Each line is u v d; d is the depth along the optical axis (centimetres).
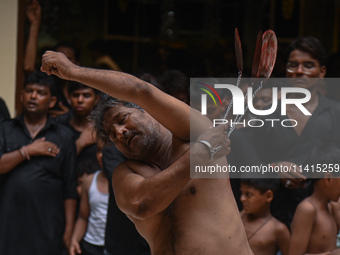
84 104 493
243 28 766
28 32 584
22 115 467
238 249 259
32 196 445
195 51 741
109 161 419
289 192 422
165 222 264
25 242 443
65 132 469
